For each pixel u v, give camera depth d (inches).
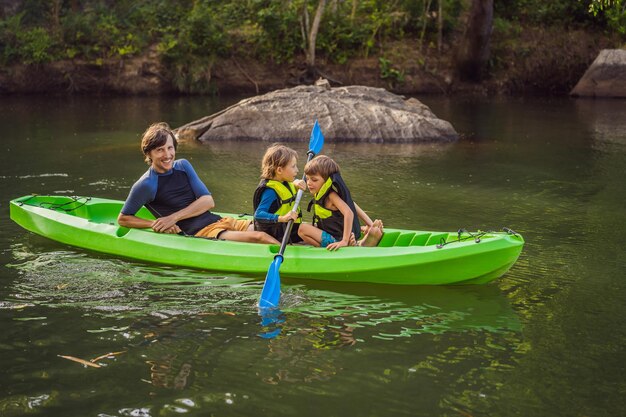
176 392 120.0
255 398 118.3
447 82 683.4
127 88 642.8
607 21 719.7
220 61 661.3
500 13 743.1
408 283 173.9
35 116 500.7
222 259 181.5
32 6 684.1
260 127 422.0
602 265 189.9
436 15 710.5
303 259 176.9
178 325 148.0
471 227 228.5
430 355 135.5
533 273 183.8
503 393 121.0
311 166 181.9
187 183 196.7
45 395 118.9
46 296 163.5
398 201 264.8
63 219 205.0
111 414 113.1
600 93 663.1
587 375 127.8
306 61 664.4
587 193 281.7
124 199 264.5
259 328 146.8
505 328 148.6
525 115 534.0
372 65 674.2
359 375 126.6
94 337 141.5
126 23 674.8
